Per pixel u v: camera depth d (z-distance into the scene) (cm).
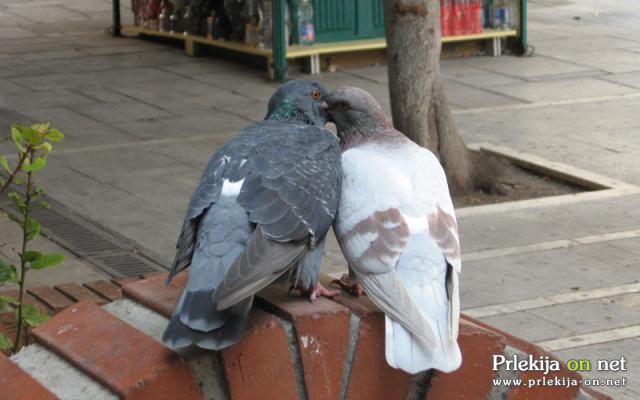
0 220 832
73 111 1284
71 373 279
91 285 621
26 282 692
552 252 768
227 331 247
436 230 279
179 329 247
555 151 1074
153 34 1791
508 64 1586
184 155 1066
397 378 280
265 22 1509
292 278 288
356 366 276
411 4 938
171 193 930
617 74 1489
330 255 750
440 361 254
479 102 1327
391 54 959
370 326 277
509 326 628
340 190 290
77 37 1862
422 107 952
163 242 799
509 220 852
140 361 262
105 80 1484
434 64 953
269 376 268
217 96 1376
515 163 1035
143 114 1266
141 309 304
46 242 788
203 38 1639
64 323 302
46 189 933
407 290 267
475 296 680
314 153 292
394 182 284
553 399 297
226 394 265
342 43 1553
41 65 1600
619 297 675
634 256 758
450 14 1627
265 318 271
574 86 1415
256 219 268
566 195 926
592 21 1959
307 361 272
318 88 348
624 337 609
